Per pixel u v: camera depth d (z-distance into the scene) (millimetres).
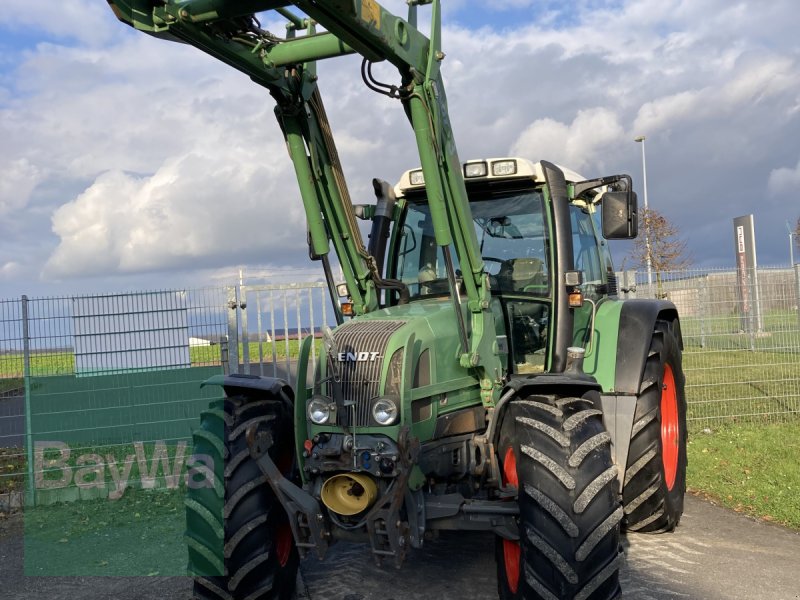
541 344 4715
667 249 24234
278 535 3846
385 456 3391
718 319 9336
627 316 5125
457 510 3545
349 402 3502
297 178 4094
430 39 3736
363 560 4820
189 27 3383
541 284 4695
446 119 3881
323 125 4207
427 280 4906
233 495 3662
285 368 7961
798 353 9344
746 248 14711
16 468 7582
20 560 5391
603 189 5965
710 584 4285
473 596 4191
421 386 3656
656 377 5047
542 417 3473
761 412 8984
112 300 7438
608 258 6180
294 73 3949
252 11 3262
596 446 3385
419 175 4910
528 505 3326
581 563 3217
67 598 4609
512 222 4805
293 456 4070
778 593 4148
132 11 3379
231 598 3684
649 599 4078
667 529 5195
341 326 3848
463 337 3846
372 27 3279
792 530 5289
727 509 5809
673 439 5449
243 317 7723
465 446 3982
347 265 4312
